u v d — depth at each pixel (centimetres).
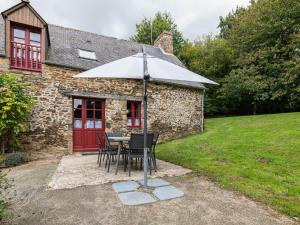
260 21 1552
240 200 328
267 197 332
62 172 495
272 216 279
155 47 1315
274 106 1723
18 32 722
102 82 857
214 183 406
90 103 846
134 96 930
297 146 571
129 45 1162
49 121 746
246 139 728
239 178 419
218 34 2478
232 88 1619
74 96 802
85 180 429
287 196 334
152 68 391
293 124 845
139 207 304
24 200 332
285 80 1334
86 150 823
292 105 1489
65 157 717
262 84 1417
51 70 756
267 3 1523
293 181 389
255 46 1614
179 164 560
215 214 284
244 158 542
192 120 1109
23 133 701
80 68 799
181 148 737
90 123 841
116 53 1019
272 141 654
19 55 719
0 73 675
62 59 796
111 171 505
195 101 1131
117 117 885
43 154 728
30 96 677
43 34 736
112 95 876
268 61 1516
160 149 771
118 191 365
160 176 454
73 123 805
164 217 276
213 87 1927
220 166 499
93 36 1078
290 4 1420
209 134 934
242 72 1540
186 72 421
